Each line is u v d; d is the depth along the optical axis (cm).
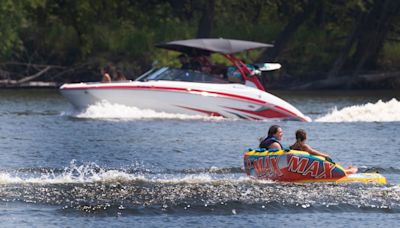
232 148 7944
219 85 10756
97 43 19738
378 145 8131
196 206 5284
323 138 8712
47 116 11119
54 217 5019
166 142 8350
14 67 19475
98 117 10725
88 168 6731
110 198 5456
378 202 5431
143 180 6034
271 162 6012
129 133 9088
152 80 10775
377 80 19588
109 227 4831
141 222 4947
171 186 5828
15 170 6562
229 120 10625
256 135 9000
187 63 11019
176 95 10650
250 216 5112
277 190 5719
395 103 10888
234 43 10925
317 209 5272
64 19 19638
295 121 10688
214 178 6212
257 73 10906
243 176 6331
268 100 10731
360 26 19912
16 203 5312
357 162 7112
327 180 6012
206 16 19875
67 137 8731
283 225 4925
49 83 19300
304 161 5962
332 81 19462
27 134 8988
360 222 4994
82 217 5028
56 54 19762
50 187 5750
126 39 19662
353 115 10831
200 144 8200
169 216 5084
